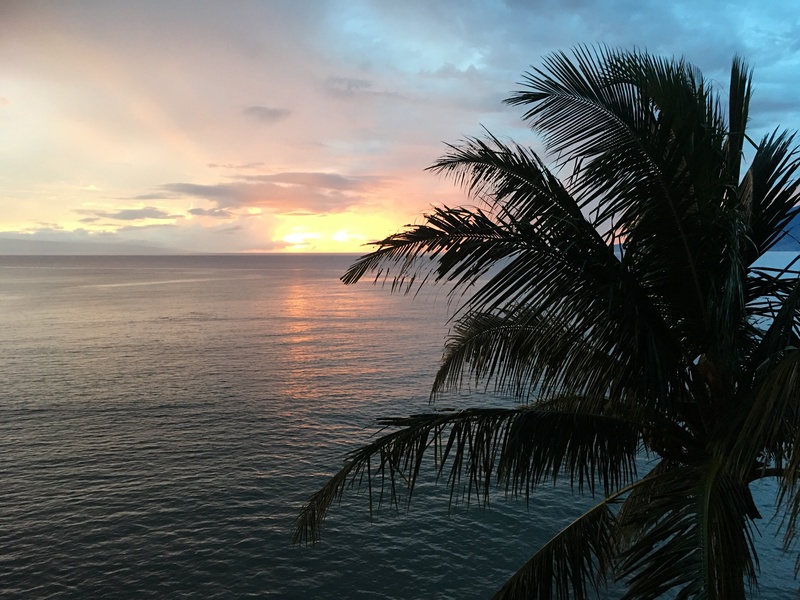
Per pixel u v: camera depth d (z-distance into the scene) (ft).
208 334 199.21
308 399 108.99
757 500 58.70
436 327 219.41
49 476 70.69
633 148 12.97
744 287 14.67
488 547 53.62
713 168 13.28
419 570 50.14
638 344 12.26
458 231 12.73
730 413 12.48
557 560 14.29
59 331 203.62
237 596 46.42
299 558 51.90
